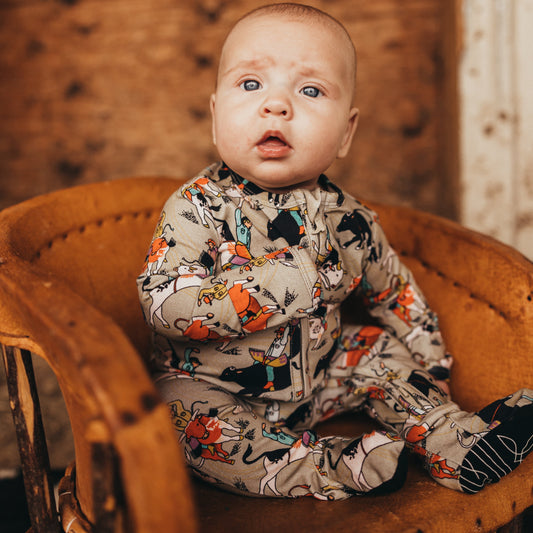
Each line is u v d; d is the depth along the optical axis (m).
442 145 2.10
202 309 0.71
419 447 0.75
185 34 2.31
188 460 0.73
